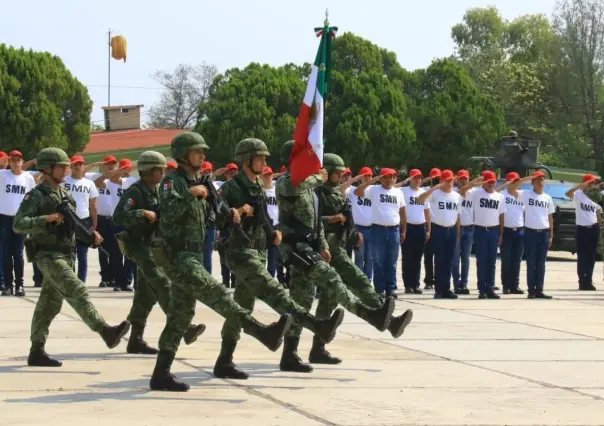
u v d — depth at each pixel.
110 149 85.56
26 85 66.50
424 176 64.56
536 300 21.72
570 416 10.36
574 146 80.38
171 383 11.20
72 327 16.08
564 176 75.12
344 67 65.25
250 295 12.11
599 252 24.08
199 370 12.50
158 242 11.10
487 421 10.06
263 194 11.95
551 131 85.19
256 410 10.31
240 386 11.55
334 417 10.06
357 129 60.00
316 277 12.13
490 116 63.69
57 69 68.25
